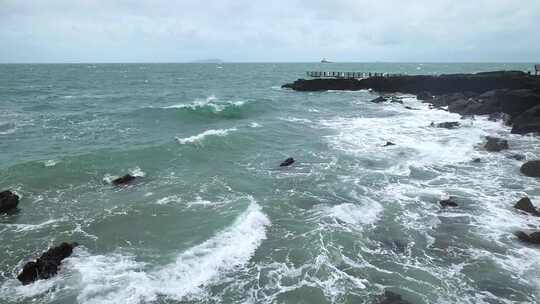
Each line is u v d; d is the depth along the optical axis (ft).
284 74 400.88
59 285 30.83
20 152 68.54
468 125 97.60
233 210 44.39
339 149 73.67
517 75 156.66
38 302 28.89
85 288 30.35
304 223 42.29
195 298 29.53
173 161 63.98
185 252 35.55
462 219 43.75
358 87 200.95
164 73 395.96
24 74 327.26
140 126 92.89
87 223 41.91
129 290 30.17
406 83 186.70
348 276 32.48
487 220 43.47
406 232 40.55
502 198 49.73
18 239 38.40
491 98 116.57
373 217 43.86
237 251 36.01
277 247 37.06
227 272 32.86
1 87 190.80
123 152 65.72
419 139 81.66
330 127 96.07
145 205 46.24
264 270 33.22
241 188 52.70
